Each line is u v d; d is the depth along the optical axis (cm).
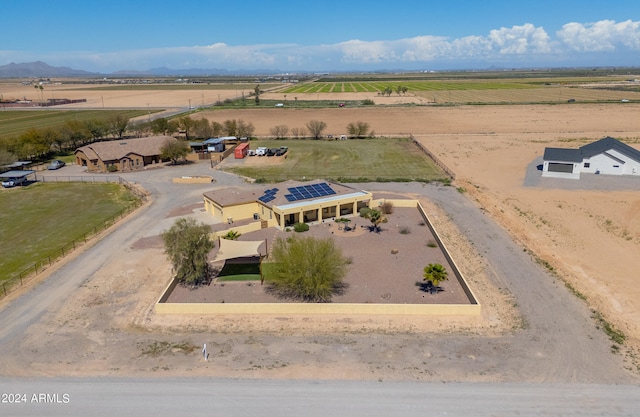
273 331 3359
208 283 4141
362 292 3919
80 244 5128
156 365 2922
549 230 5412
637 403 2533
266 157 9831
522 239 5144
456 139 11725
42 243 5184
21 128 13962
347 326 3419
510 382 2719
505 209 6206
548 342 3159
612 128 12850
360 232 5369
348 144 11269
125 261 4650
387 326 3409
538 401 2548
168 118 15550
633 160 7631
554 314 3547
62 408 2517
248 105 19600
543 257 4644
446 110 17188
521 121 14438
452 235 5259
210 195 6091
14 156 8944
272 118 16000
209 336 3294
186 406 2527
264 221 5553
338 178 7869
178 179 7894
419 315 3550
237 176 8256
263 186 6925
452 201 6562
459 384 2703
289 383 2725
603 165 7856
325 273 3694
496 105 18212
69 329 3397
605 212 5931
